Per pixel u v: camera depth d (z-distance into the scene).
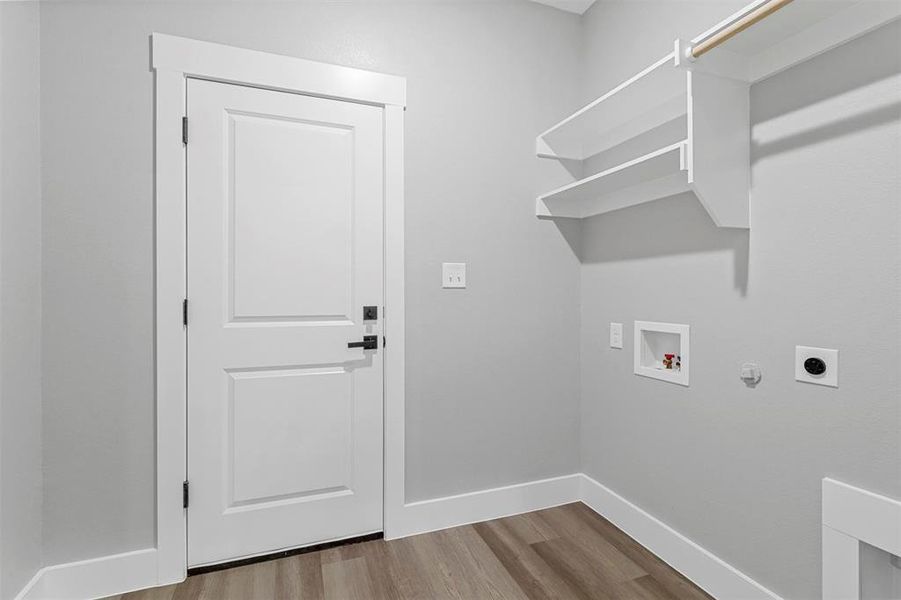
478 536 2.04
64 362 1.60
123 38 1.65
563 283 2.37
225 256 1.80
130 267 1.67
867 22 1.20
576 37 2.40
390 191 2.01
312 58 1.89
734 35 1.31
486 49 2.20
